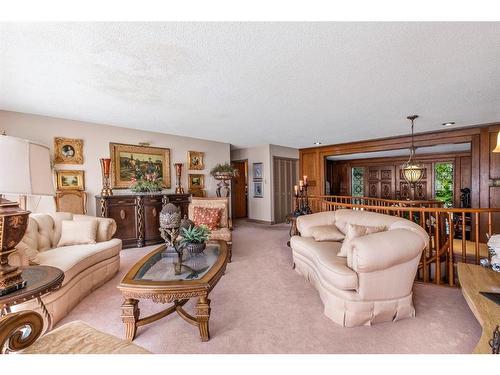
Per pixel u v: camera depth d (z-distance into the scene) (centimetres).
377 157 877
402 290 193
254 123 430
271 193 693
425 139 521
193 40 178
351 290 188
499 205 441
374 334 177
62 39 175
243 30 166
